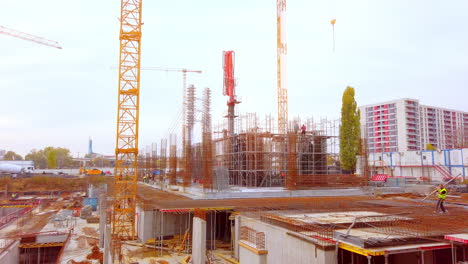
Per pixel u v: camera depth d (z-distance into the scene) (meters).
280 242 18.67
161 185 56.25
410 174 71.75
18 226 40.16
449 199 33.25
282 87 74.06
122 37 39.72
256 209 25.41
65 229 39.22
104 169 134.62
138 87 39.88
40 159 192.38
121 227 37.03
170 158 56.03
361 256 16.73
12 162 140.12
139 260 25.56
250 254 15.13
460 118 151.12
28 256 31.78
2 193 72.12
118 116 39.22
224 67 63.06
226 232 32.09
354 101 67.38
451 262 16.53
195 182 54.06
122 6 40.12
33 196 71.81
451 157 63.53
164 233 31.27
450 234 15.27
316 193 40.31
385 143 136.25
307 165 49.97
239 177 47.81
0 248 28.23
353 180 45.12
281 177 47.38
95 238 35.41
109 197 44.53
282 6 75.50
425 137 138.75
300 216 20.86
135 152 39.19
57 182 85.44
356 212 22.47
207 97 49.72
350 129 66.50
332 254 14.82
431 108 142.88
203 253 22.70
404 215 19.78
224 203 31.61
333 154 51.53
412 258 16.73
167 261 25.20
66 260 27.56
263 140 47.47
